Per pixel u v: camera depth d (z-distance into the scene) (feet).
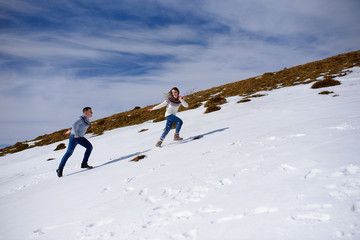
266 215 7.99
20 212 16.01
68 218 12.68
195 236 7.84
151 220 9.88
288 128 20.43
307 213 7.46
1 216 16.07
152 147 30.48
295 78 76.38
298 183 9.73
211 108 50.52
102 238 9.43
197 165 16.34
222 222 8.29
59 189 20.03
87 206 13.93
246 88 81.10
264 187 10.21
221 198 10.28
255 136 20.72
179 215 9.73
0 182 34.32
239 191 10.51
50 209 15.05
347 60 82.99
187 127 38.68
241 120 32.83
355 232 6.06
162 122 61.11
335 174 9.61
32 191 22.24
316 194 8.46
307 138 15.83
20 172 39.68
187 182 13.41
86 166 27.37
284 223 7.26
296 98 41.88
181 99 25.93
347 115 20.24
